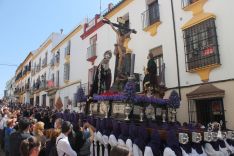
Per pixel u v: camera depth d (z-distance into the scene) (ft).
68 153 16.58
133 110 25.91
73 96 70.79
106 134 24.29
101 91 32.04
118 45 32.14
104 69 32.63
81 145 19.70
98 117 28.04
